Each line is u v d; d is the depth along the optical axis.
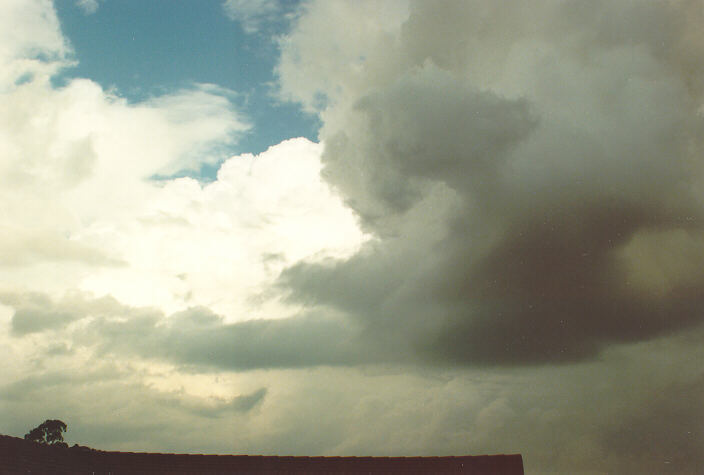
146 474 9.26
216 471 9.45
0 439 8.40
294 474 9.67
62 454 8.99
